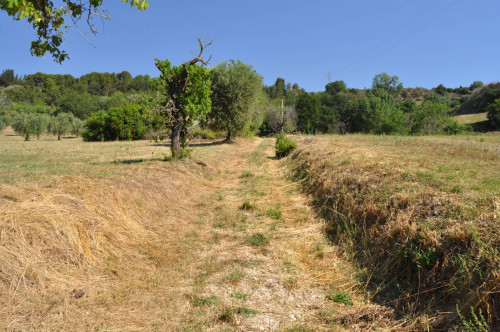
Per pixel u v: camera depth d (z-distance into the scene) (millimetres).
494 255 3135
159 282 3982
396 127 27344
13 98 95625
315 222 6582
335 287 4055
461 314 3025
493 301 2898
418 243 4004
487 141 13289
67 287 3514
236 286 4012
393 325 3242
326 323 3314
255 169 13367
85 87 126188
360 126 47594
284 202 8062
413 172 6391
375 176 6617
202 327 3123
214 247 5242
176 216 6676
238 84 25938
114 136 39438
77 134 49906
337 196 6773
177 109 10922
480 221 3740
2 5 3221
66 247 3969
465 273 3260
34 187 5355
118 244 4695
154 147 22734
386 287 3951
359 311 3469
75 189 5559
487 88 53219
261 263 4676
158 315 3320
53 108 91188
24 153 17172
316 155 11047
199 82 11070
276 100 74938
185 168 10352
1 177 7676
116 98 82188
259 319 3352
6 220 3826
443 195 4730
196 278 4172
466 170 6562
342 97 53750
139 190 6762
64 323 2969
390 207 5086
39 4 3568
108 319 3152
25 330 2760
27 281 3291
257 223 6484
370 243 4895
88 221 4684
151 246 4996
